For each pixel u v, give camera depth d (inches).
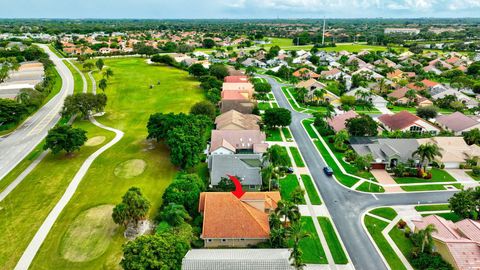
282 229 2269.9
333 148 4067.4
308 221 2691.9
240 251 2171.5
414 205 2915.8
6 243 2442.2
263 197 2696.9
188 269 1974.7
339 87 6870.1
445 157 3577.8
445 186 3223.4
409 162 3523.6
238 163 3208.7
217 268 1983.3
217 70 7564.0
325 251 2367.1
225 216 2413.9
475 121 4431.6
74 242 2444.6
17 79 7135.8
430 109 5032.0
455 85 6820.9
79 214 2765.7
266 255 2103.8
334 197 3034.0
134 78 7564.0
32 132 4507.9
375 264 2253.9
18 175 3376.0
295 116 5280.5
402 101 5969.5
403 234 2541.8
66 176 3361.2
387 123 4746.6
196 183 2824.8
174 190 2664.9
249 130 4040.4
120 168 3518.7
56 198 2997.0
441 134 4443.9
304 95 6072.8
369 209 2856.8
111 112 5324.8
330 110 5162.4
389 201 2972.4
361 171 3489.2
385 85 6717.5
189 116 4040.4
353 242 2461.9
